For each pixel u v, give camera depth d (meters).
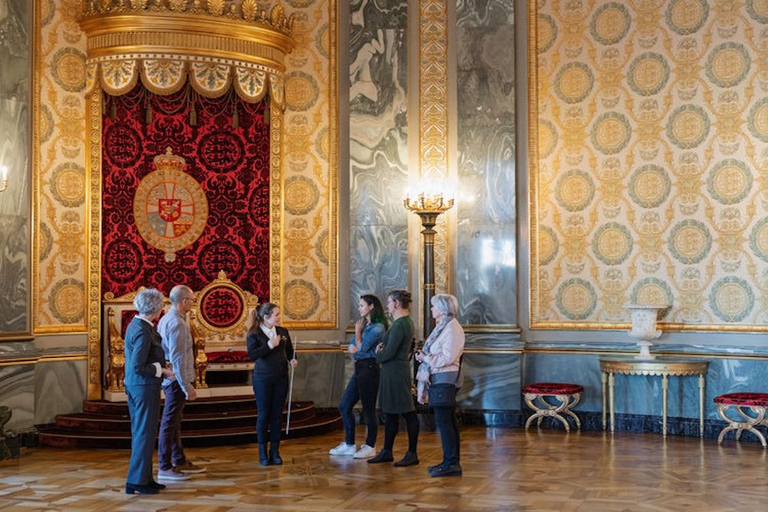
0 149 9.78
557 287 11.30
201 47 10.85
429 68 11.64
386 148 11.69
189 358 7.97
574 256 11.23
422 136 11.62
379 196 11.70
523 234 11.41
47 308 10.44
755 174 10.32
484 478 7.96
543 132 11.39
